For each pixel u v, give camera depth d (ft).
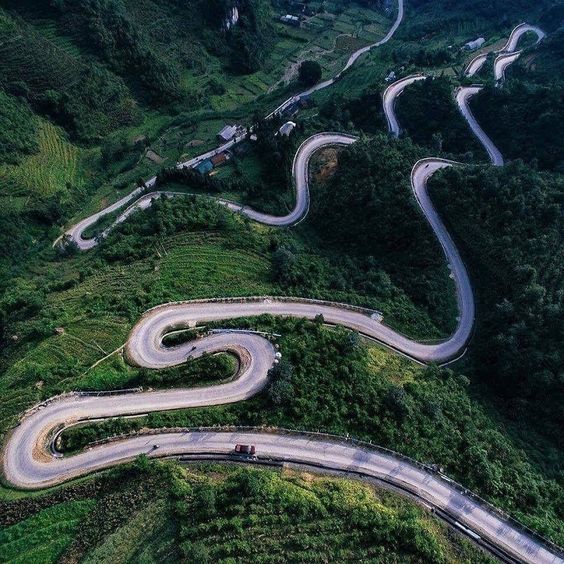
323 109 574.56
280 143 481.46
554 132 424.05
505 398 274.36
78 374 246.06
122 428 221.05
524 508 207.10
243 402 231.30
